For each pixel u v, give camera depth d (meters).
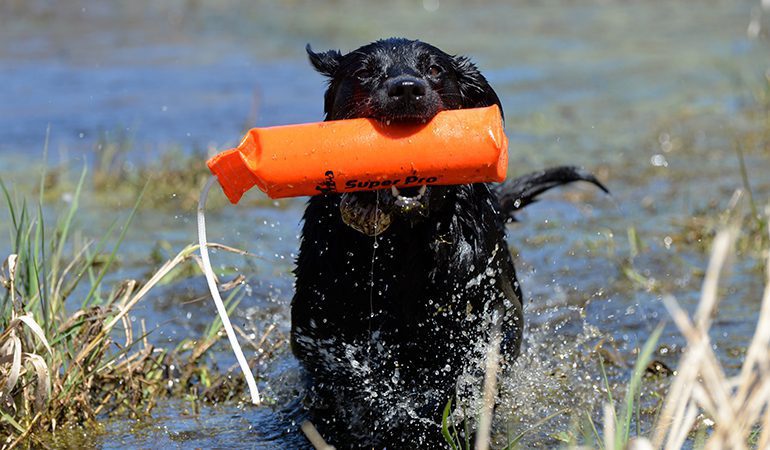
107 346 9.86
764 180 18.25
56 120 23.67
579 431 9.30
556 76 29.20
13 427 9.18
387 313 9.29
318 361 9.55
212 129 22.58
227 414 10.02
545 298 13.12
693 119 23.67
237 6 42.19
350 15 39.47
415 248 9.09
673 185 18.27
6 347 9.01
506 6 42.66
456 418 9.44
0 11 39.56
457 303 9.38
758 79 27.08
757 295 12.95
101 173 18.78
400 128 8.21
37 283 9.77
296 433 9.55
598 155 20.72
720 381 6.20
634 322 12.33
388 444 9.37
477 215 9.47
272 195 8.40
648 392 10.33
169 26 37.47
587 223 16.28
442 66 9.55
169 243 15.41
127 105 25.17
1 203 17.50
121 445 9.23
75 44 33.59
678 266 14.12
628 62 31.05
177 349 10.75
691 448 8.64
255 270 13.96
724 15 39.56
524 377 10.45
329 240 9.22
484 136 8.15
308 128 8.30
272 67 30.05
